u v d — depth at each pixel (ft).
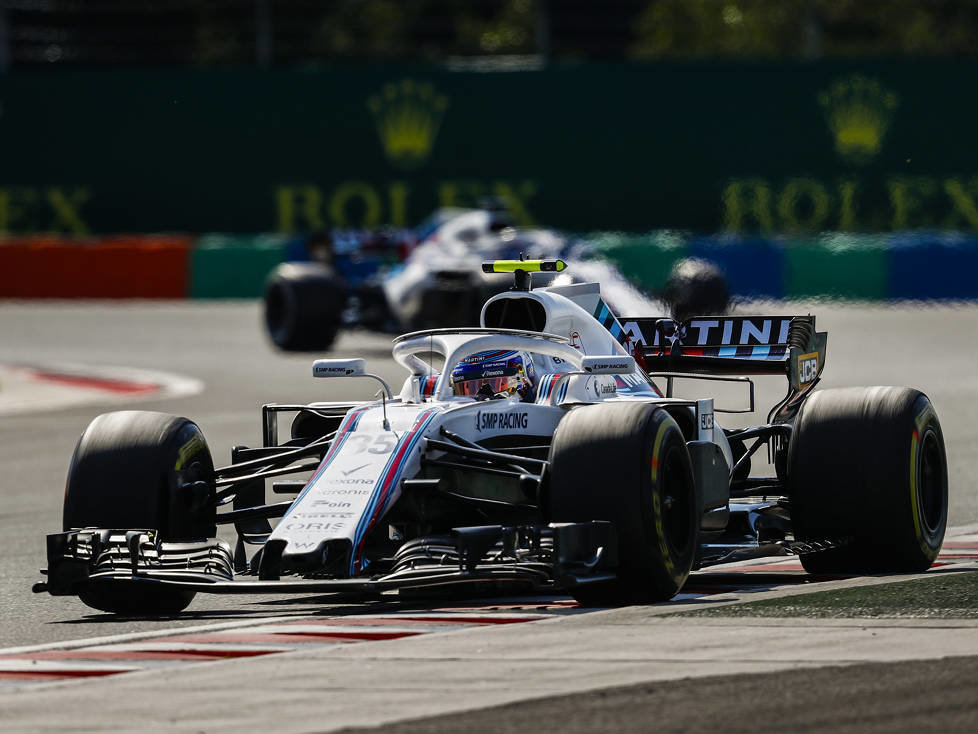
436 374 85.81
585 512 72.69
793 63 368.27
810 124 368.48
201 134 383.45
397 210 380.37
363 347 272.10
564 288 91.91
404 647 66.39
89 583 75.56
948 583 80.43
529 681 59.31
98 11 418.92
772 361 95.61
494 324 89.25
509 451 82.07
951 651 62.75
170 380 216.33
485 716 54.54
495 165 377.50
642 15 479.00
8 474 141.79
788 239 339.77
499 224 246.88
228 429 165.37
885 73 366.02
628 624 70.08
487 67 376.89
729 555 80.48
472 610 75.97
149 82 383.24
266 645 68.23
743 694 56.65
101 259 353.31
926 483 86.84
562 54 472.85
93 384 213.25
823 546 84.17
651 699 56.24
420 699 57.16
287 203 382.63
